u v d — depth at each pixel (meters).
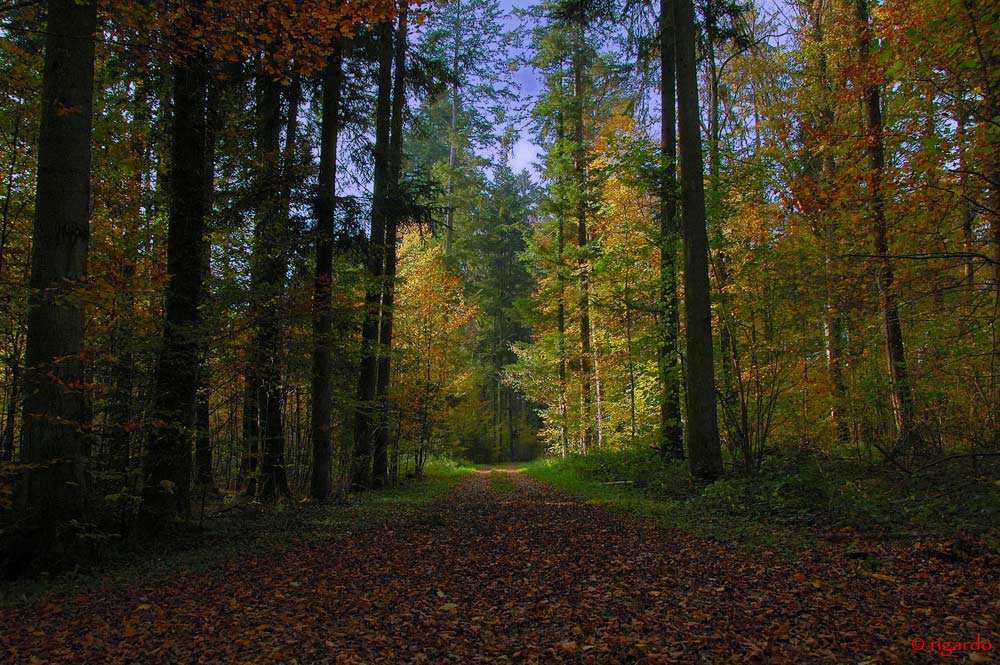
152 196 9.69
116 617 4.68
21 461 6.18
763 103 15.29
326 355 12.42
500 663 3.67
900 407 10.28
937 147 6.35
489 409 41.12
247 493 12.73
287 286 10.73
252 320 9.55
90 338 7.73
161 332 8.31
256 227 11.48
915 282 8.29
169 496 8.05
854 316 11.72
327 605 4.89
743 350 11.62
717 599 4.67
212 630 4.34
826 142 10.53
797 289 10.88
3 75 7.22
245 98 11.94
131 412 8.02
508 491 14.75
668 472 12.32
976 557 5.12
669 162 11.42
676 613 4.41
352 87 13.02
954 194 6.83
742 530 7.11
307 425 13.97
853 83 10.76
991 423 8.77
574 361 24.67
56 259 6.10
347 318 11.66
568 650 3.79
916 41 6.50
